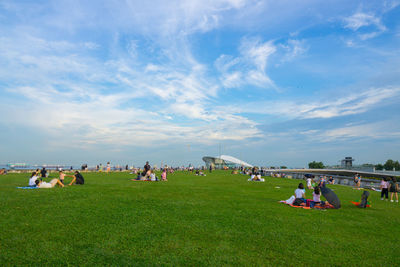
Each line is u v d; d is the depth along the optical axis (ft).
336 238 25.71
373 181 95.66
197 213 34.32
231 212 35.76
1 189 53.78
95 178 97.45
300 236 25.79
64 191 51.65
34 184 58.29
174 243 22.33
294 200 44.65
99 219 29.27
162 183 82.33
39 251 19.44
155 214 32.78
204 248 21.40
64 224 26.76
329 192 43.70
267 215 34.78
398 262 20.02
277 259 19.65
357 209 44.93
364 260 20.22
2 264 16.99
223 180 107.76
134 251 20.18
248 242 23.34
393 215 40.01
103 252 19.75
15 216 29.25
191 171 222.28
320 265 18.88
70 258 18.40
